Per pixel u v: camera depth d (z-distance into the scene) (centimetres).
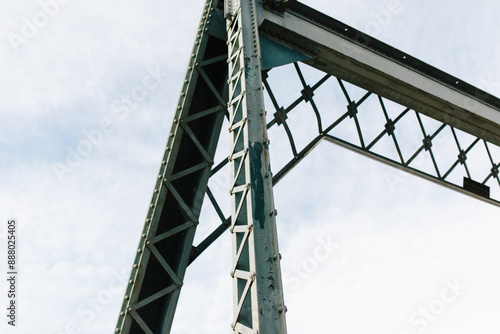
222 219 691
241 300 442
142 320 584
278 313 428
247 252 468
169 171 650
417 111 1045
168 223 649
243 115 559
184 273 626
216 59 741
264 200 500
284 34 812
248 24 656
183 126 674
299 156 844
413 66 998
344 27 897
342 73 919
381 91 976
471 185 1115
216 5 780
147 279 617
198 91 721
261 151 539
